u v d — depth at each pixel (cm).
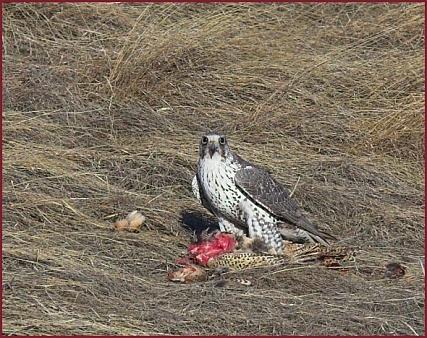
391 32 2105
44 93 1816
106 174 1609
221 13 2072
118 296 1266
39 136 1698
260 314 1232
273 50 1981
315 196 1591
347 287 1321
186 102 1855
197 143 1727
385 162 1745
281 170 1673
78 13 2056
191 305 1246
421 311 1269
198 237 1421
